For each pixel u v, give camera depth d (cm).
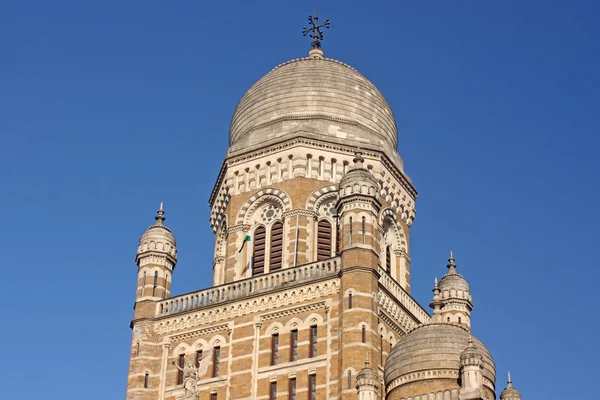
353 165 8550
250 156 8706
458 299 8656
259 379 7575
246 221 8519
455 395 6481
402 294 8106
